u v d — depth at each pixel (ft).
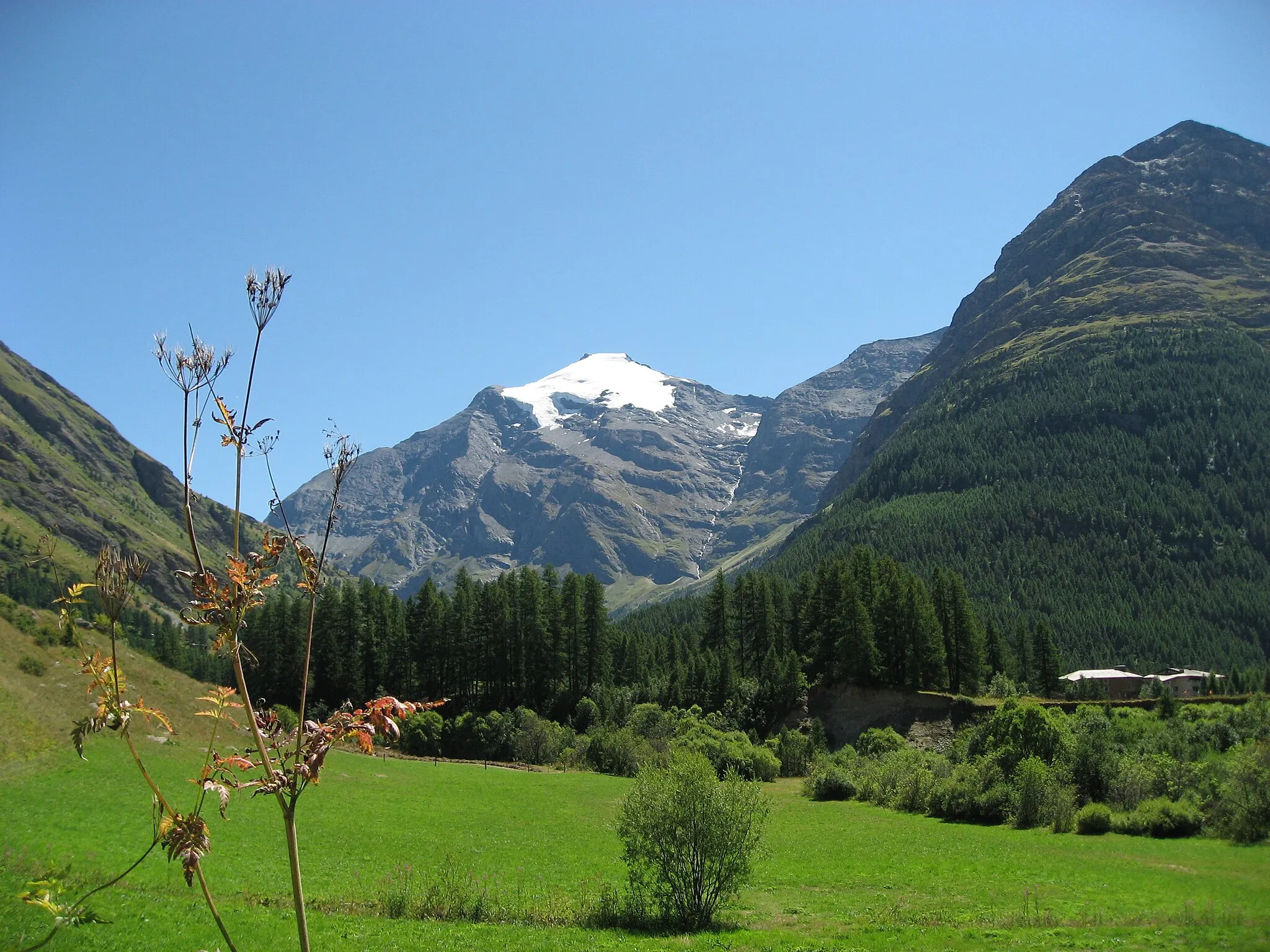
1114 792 205.87
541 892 133.80
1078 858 164.04
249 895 114.83
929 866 164.14
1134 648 522.88
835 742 360.28
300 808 198.70
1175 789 198.39
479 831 194.90
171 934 86.89
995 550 653.71
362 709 25.71
